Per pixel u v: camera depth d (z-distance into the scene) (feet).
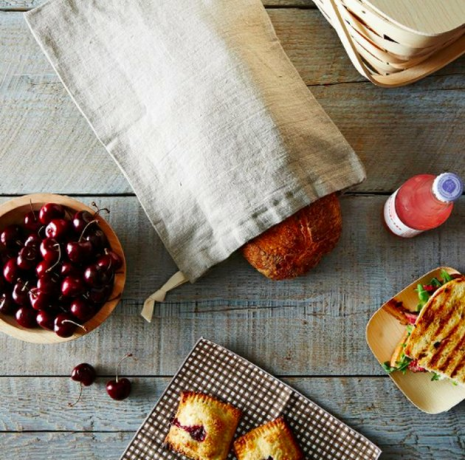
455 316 3.24
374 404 3.37
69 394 3.38
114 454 3.37
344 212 3.41
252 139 3.11
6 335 3.39
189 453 3.26
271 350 3.39
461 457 3.35
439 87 3.41
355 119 3.41
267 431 3.28
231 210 3.14
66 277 3.05
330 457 3.31
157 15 3.21
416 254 3.40
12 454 3.37
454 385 3.33
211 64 3.14
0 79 3.41
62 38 3.28
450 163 3.41
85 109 3.28
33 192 3.41
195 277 3.29
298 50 3.42
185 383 3.35
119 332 3.39
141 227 3.40
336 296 3.39
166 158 3.22
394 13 2.83
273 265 3.19
